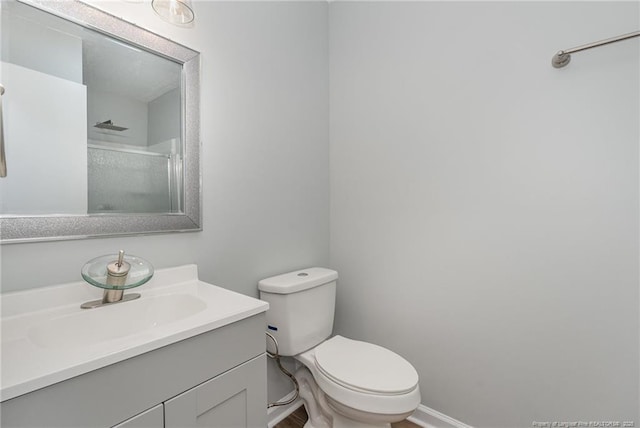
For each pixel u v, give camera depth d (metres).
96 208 0.93
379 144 1.64
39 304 0.81
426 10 1.46
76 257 0.89
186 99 1.13
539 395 1.19
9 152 0.78
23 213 0.80
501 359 1.27
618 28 1.02
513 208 1.23
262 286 1.37
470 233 1.34
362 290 1.73
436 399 1.45
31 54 0.82
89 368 0.56
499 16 1.26
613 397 1.05
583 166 1.09
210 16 1.23
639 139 1.00
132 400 0.62
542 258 1.17
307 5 1.71
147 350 0.63
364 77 1.71
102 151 0.94
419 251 1.50
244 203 1.36
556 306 1.15
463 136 1.35
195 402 0.73
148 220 1.03
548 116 1.15
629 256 1.02
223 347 0.79
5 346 0.63
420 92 1.49
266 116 1.46
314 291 1.43
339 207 1.83
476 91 1.32
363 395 1.03
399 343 1.58
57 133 0.86
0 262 0.76
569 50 1.05
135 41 1.00
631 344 1.02
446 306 1.42
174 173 1.12
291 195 1.61
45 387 0.52
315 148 1.76
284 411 1.53
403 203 1.55
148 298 0.95
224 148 1.28
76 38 0.89
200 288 1.06
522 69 1.20
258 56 1.43
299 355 1.36
